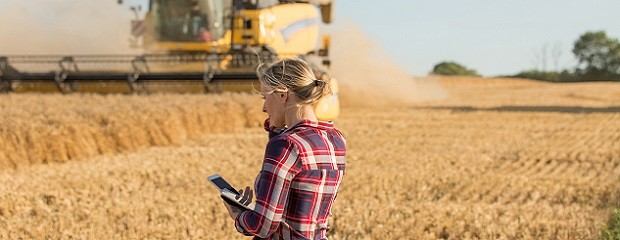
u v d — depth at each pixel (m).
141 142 14.40
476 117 23.64
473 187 10.65
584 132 19.69
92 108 15.88
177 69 23.69
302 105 3.40
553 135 18.77
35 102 17.83
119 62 23.19
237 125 18.59
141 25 24.05
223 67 23.36
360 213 8.31
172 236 7.17
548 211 8.73
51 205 8.35
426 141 16.77
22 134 11.91
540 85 70.44
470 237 7.57
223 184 3.46
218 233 7.27
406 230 7.74
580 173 12.43
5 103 17.42
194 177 10.61
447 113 25.08
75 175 10.31
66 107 16.20
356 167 12.20
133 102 17.97
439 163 12.95
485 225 7.97
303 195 3.32
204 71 22.77
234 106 18.67
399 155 13.93
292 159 3.30
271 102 3.46
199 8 23.36
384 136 17.67
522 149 15.53
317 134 3.38
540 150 15.45
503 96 42.25
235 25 23.23
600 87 60.25
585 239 7.41
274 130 3.52
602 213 8.63
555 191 10.43
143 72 23.55
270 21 23.45
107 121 14.32
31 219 7.59
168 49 23.70
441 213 8.47
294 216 3.33
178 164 11.84
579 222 8.08
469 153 14.61
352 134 18.00
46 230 7.18
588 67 119.06
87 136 13.08
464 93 45.97
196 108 17.22
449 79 78.88
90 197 8.86
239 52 23.02
